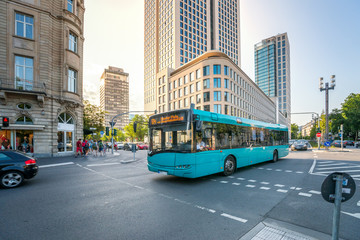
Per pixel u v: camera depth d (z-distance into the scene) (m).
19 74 16.94
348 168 10.23
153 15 78.94
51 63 18.48
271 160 13.02
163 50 71.88
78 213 4.32
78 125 20.80
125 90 167.12
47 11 18.19
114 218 4.04
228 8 84.19
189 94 50.06
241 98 51.69
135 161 14.63
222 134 8.41
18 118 16.73
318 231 3.45
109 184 7.12
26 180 7.88
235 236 3.26
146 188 6.51
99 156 18.80
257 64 145.50
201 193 5.88
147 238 3.21
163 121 7.69
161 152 7.45
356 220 3.92
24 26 17.36
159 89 62.78
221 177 8.25
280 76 134.88
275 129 13.46
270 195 5.62
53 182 7.49
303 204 4.83
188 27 68.31
